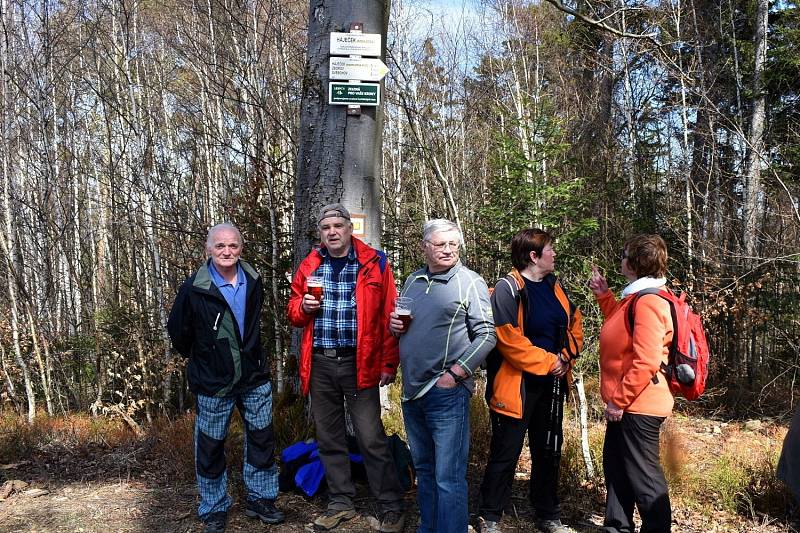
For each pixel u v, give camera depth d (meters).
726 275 8.96
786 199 9.43
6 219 7.75
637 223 10.66
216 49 9.31
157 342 8.57
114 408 6.71
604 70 13.23
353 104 4.21
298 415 4.64
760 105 10.10
